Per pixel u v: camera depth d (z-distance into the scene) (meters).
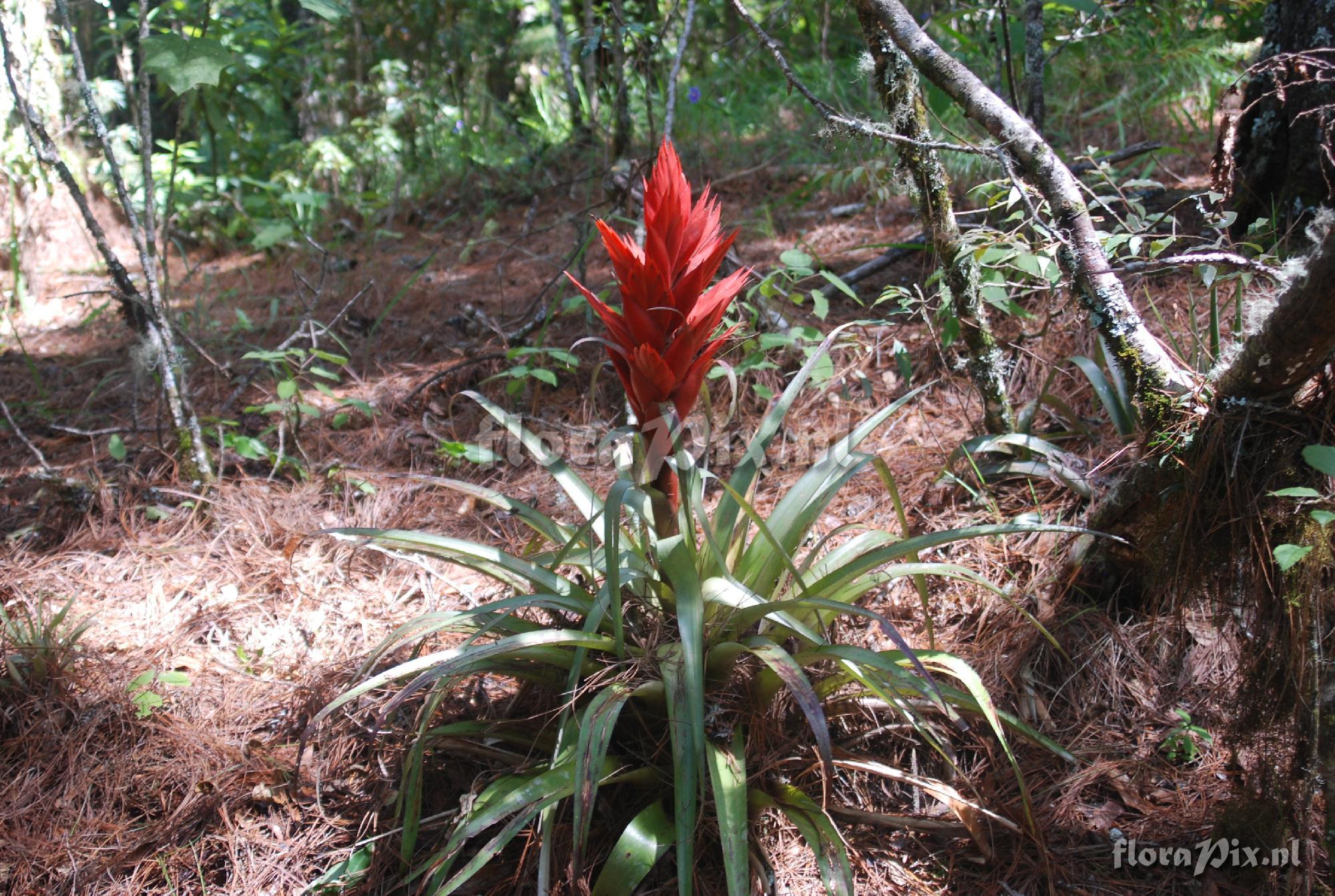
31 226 5.60
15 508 3.49
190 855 2.35
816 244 4.72
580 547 2.36
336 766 2.52
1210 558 2.29
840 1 3.04
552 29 7.14
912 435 3.45
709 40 7.21
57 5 3.14
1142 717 2.53
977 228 2.99
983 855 2.25
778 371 3.75
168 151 6.31
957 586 2.85
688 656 1.92
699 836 2.21
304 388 4.12
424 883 2.23
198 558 3.21
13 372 4.58
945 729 2.48
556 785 2.02
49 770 2.49
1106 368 3.32
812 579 2.39
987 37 5.05
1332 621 2.08
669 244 1.83
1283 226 3.24
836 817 2.35
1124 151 4.25
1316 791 2.16
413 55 7.11
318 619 2.96
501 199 6.17
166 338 3.40
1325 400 2.05
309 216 5.96
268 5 7.34
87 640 2.87
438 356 4.31
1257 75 2.86
